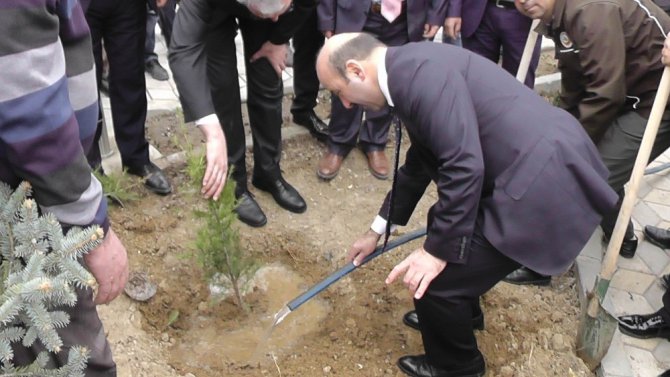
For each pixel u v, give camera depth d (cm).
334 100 388
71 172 149
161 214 358
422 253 236
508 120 221
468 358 264
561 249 226
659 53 279
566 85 309
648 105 292
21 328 146
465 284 241
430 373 271
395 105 221
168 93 480
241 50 555
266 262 342
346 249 351
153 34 490
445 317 247
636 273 341
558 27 284
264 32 322
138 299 297
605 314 269
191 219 356
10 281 140
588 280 323
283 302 318
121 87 344
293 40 417
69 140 146
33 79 136
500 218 224
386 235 270
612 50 268
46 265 145
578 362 281
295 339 297
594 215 225
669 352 297
